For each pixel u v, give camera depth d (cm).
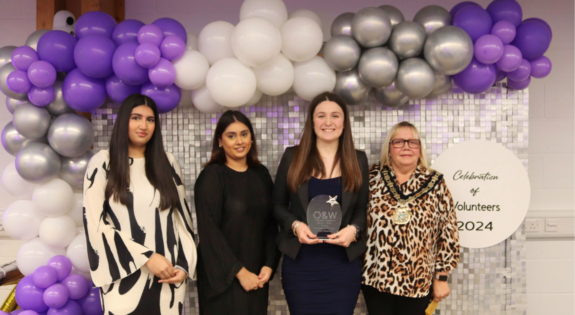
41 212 218
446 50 201
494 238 244
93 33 213
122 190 176
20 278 227
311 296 191
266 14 215
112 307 175
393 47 212
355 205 201
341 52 208
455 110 250
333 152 203
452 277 250
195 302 250
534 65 226
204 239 188
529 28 219
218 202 191
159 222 181
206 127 249
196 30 273
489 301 250
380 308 200
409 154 202
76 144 211
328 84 217
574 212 270
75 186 227
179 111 249
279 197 203
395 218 196
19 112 208
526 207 243
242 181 197
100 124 247
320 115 196
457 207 245
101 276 173
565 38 271
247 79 206
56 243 218
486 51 209
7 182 224
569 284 273
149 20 273
